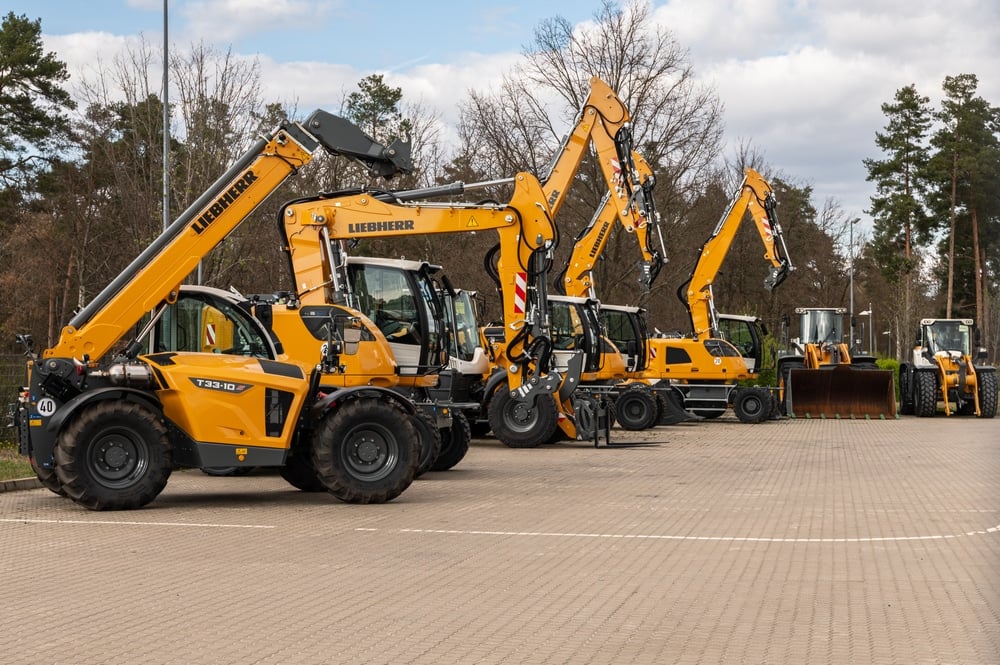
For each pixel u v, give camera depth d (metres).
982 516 13.21
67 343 15.23
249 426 14.05
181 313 16.41
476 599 8.52
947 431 29.97
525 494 15.34
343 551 10.66
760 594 8.68
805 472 18.70
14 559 10.25
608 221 33.47
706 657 6.80
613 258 46.81
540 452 23.05
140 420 13.49
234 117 29.94
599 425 24.73
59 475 13.27
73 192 38.94
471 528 12.16
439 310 21.09
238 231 28.95
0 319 47.84
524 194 21.14
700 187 47.34
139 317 15.68
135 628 7.59
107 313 15.48
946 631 7.46
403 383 18.47
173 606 8.28
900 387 40.59
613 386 30.86
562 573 9.56
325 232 20.69
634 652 6.93
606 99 29.97
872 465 20.00
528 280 21.14
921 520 12.87
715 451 23.23
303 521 12.68
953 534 11.77
